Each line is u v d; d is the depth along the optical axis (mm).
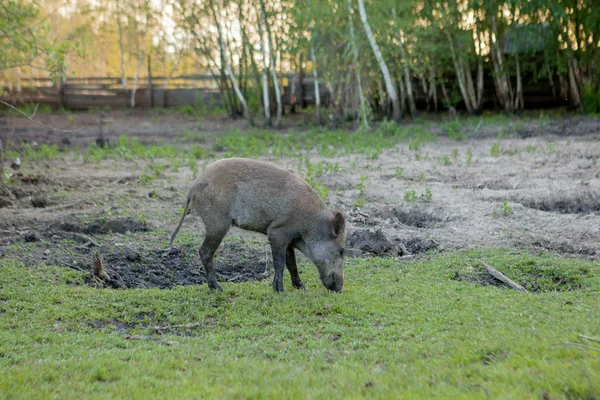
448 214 11078
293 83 30219
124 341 6254
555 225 10320
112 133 24734
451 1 24828
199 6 26391
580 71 24828
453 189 12859
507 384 4602
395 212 11422
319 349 5922
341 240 7660
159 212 11461
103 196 12492
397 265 8906
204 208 7730
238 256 9414
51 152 18188
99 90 34000
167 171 15555
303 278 8484
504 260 8680
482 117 24797
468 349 5488
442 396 4449
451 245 9656
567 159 15477
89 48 22094
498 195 12141
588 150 16438
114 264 9070
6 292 7555
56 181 13969
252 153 17969
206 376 5207
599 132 19656
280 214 7578
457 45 25938
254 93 31562
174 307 7309
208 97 33375
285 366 5426
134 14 33844
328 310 7043
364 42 24625
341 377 5023
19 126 26656
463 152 17578
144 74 44781
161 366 5438
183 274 8914
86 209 11578
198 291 7852
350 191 12844
